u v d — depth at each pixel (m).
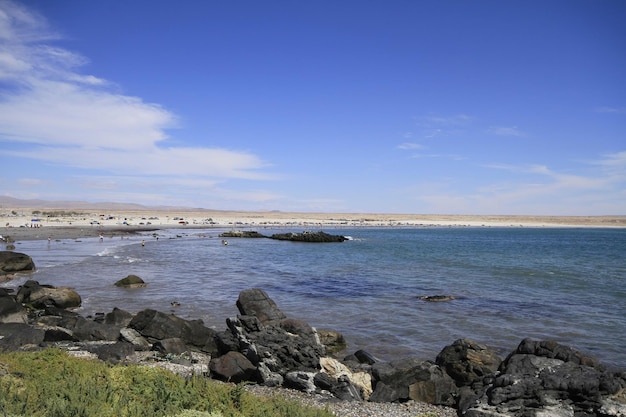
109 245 79.44
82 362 13.96
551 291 40.47
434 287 41.91
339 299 35.41
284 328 19.75
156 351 20.44
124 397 11.02
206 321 27.55
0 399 9.61
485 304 34.03
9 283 39.12
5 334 21.72
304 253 77.25
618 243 119.62
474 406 13.99
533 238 144.75
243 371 16.80
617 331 26.31
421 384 16.41
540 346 16.33
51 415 9.36
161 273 47.75
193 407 11.31
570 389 13.55
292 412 11.92
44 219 150.00
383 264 61.41
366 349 22.72
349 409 14.38
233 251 77.88
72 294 31.12
